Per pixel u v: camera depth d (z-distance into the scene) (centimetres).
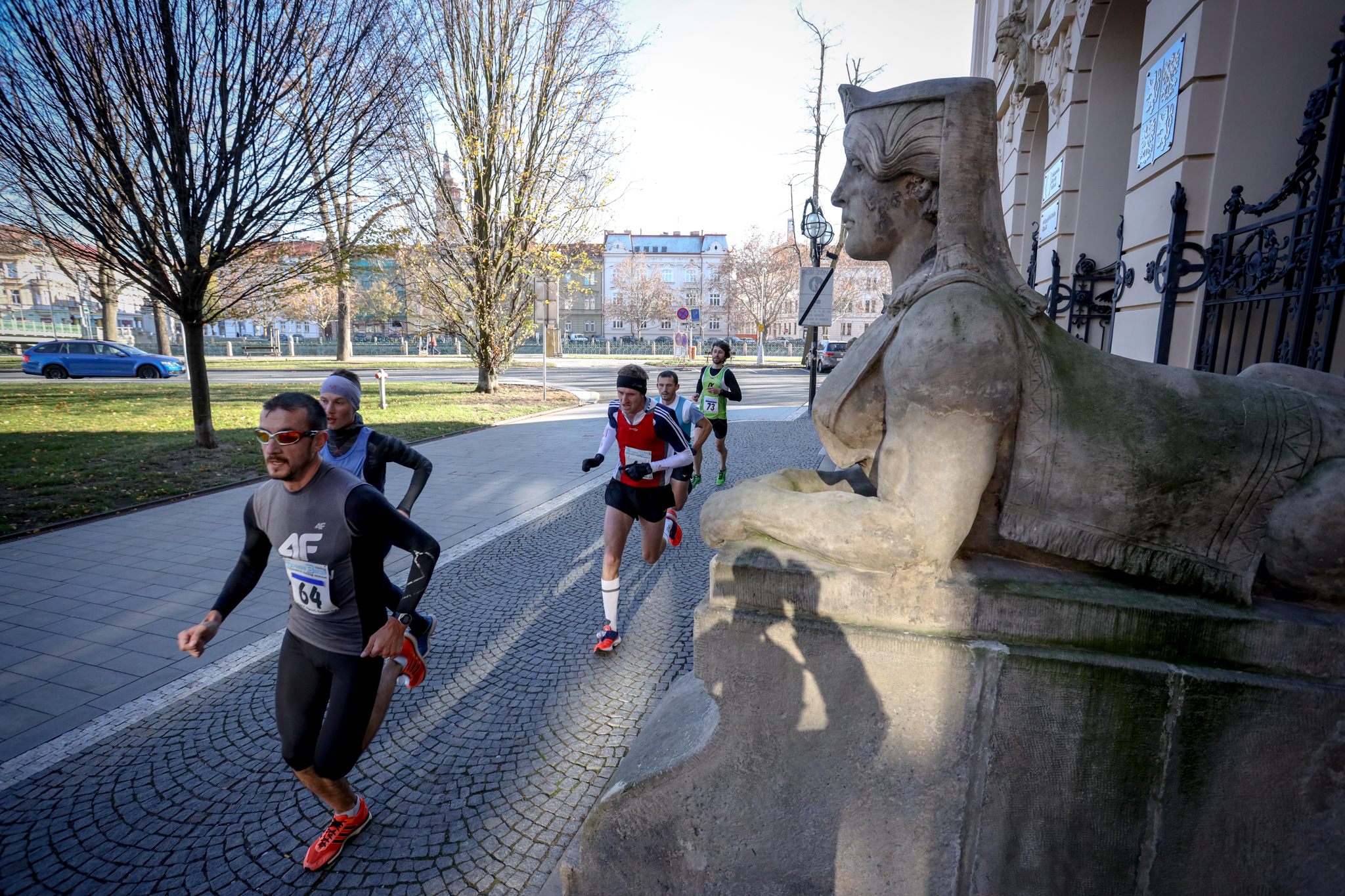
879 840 169
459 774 279
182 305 925
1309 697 152
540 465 941
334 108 899
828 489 207
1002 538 176
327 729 218
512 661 378
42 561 532
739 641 171
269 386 2023
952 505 155
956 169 166
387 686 257
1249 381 169
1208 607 160
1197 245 422
